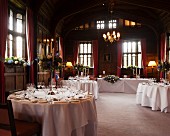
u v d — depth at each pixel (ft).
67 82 27.48
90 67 44.34
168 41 35.37
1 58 16.26
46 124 8.71
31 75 22.80
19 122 8.71
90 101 10.21
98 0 30.96
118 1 31.30
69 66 42.55
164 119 16.52
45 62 13.28
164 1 28.60
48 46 31.76
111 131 13.07
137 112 19.20
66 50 44.60
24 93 11.60
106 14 39.24
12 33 20.59
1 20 16.43
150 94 20.70
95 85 27.30
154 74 41.47
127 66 42.06
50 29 32.71
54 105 8.84
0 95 15.99
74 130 9.54
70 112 9.23
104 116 17.42
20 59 19.70
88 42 44.80
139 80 34.50
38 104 8.99
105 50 43.68
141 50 42.24
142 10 37.68
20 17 22.18
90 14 39.91
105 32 43.57
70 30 42.63
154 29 39.11
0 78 16.14
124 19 39.40
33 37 24.04
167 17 33.12
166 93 19.21
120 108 21.06
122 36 43.06
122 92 35.40
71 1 31.65
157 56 40.63
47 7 28.63
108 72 43.37
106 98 28.27
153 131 13.16
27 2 22.30
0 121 7.09
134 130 13.34
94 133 10.78
